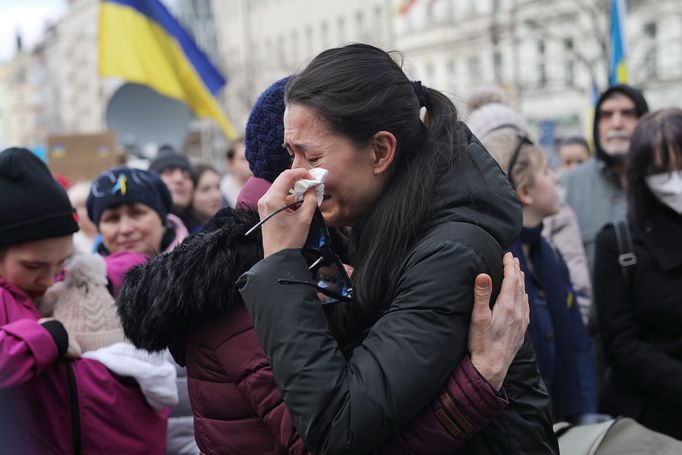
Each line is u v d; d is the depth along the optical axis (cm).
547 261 349
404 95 185
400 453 178
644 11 2680
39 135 8338
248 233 182
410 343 171
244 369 193
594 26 2170
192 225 566
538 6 2917
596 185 486
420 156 187
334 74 182
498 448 187
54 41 7469
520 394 192
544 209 343
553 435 199
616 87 479
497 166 192
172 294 194
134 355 276
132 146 789
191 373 204
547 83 3053
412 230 182
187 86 749
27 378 256
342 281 185
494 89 495
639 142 334
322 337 176
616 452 238
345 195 185
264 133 217
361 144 182
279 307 176
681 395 319
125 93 790
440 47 3725
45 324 266
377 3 4156
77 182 743
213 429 200
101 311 290
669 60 2673
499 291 183
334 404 171
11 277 276
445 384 176
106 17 715
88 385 270
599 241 348
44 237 273
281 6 4922
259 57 5150
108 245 368
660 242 332
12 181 271
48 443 266
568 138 781
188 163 562
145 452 280
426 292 174
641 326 338
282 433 187
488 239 181
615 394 344
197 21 5834
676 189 327
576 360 348
